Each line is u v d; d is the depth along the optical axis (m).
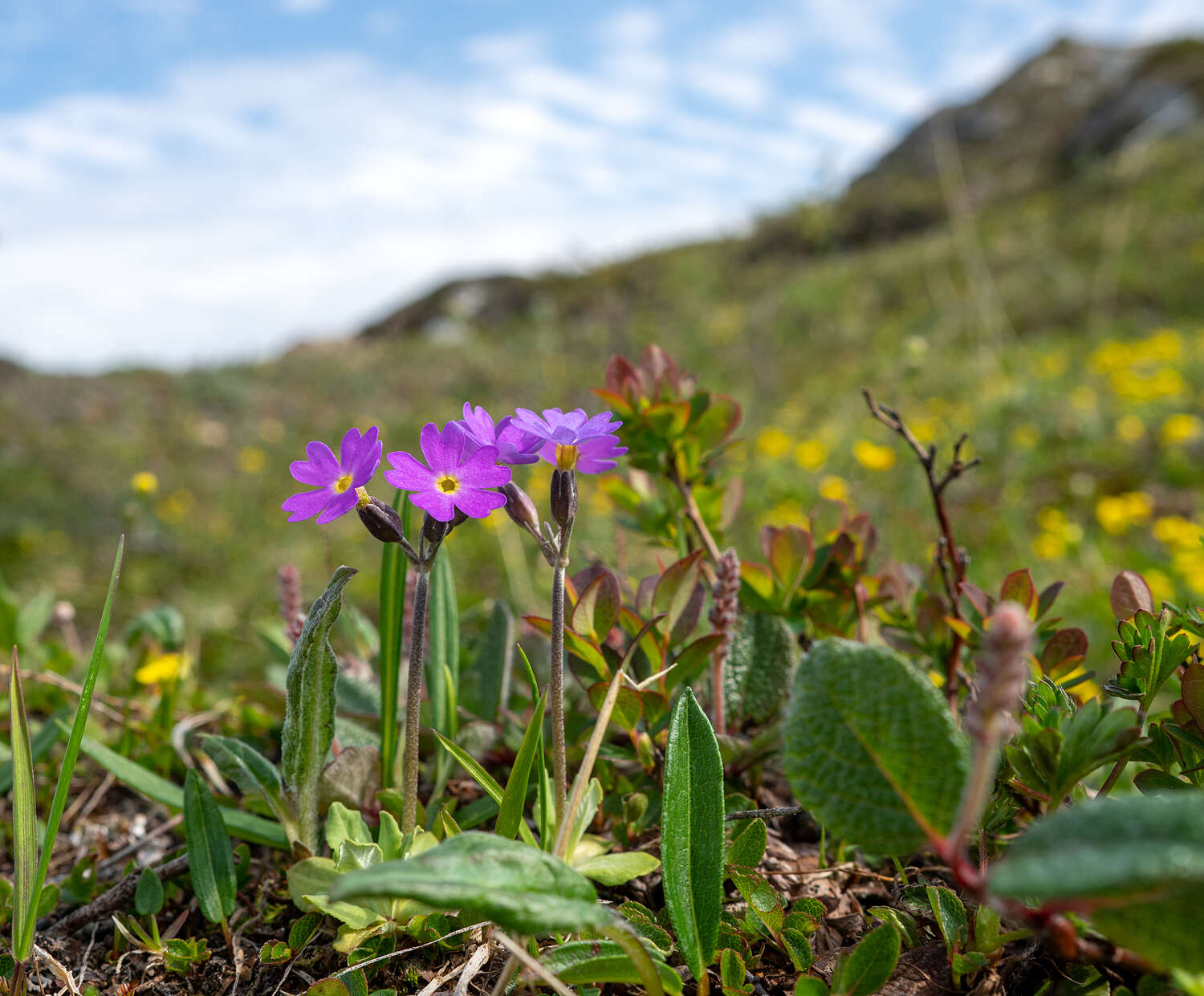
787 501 0.44
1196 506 0.44
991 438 0.55
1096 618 0.29
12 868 0.15
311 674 0.11
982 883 0.07
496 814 0.14
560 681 0.11
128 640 0.20
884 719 0.08
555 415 0.10
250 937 0.12
